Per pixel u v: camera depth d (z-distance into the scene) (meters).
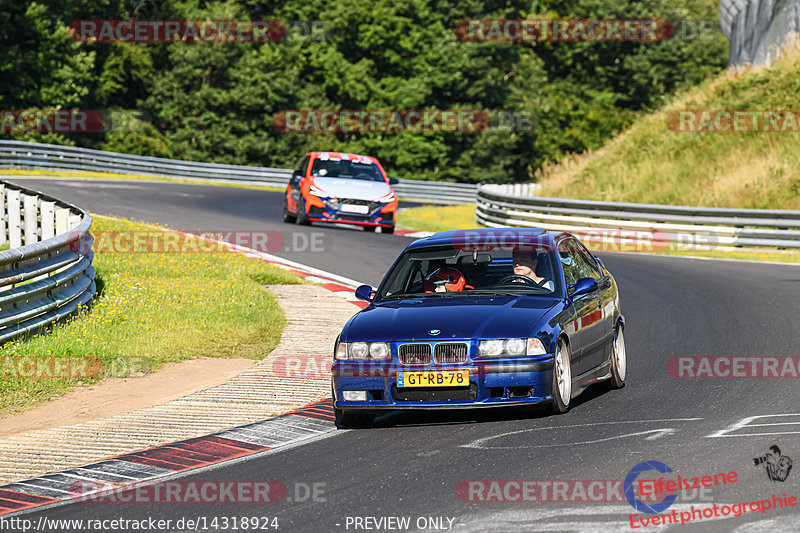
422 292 34.94
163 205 114.50
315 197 94.31
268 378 39.78
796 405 32.06
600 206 93.31
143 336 45.78
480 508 22.02
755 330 47.25
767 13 131.25
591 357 34.41
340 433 30.94
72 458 28.98
